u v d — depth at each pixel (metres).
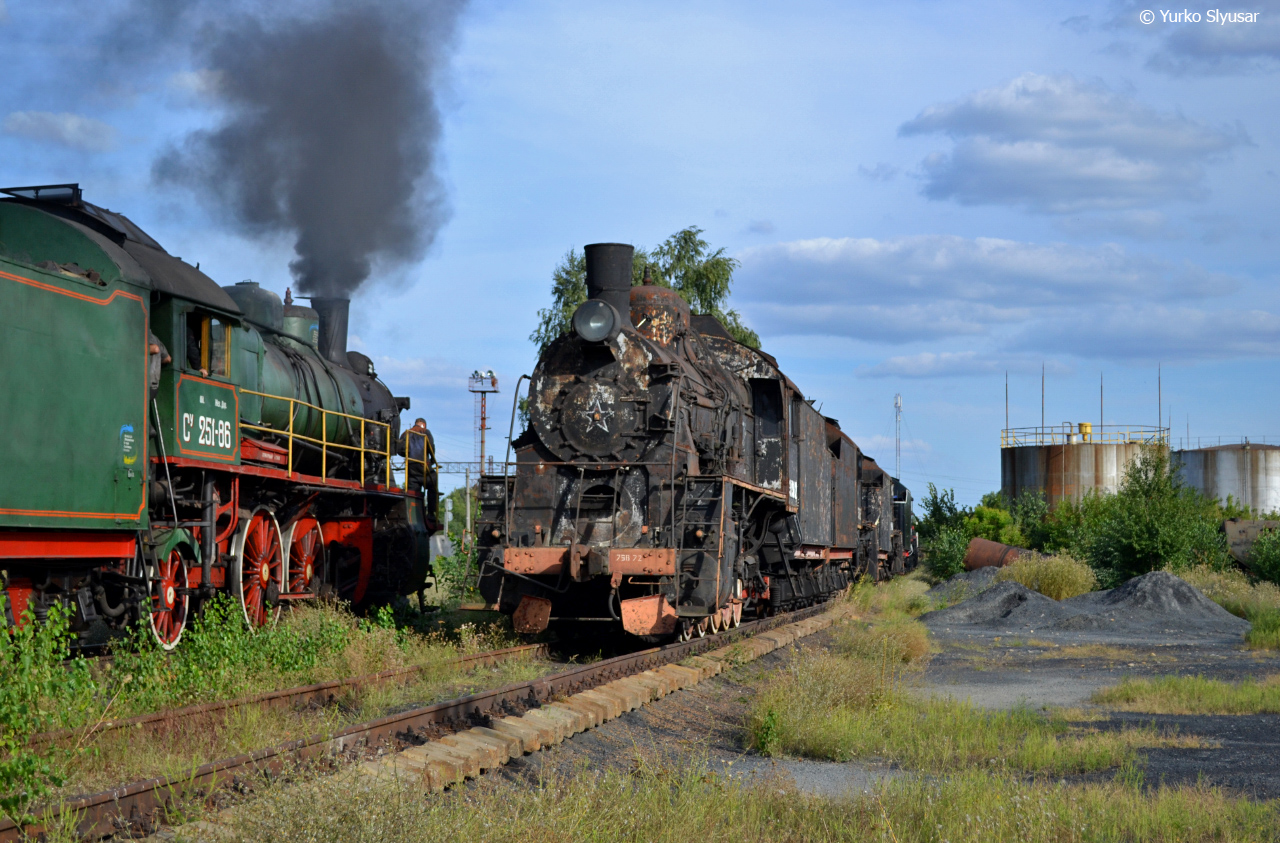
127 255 11.24
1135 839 6.91
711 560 14.26
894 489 47.75
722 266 36.34
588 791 6.80
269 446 14.57
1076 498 53.66
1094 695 13.79
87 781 6.62
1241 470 58.62
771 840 6.71
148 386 11.27
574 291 35.22
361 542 18.31
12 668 7.31
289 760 6.78
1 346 9.16
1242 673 16.56
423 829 5.58
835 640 19.02
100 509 10.37
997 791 7.63
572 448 14.89
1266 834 7.00
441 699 10.57
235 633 11.17
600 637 16.11
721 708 11.87
